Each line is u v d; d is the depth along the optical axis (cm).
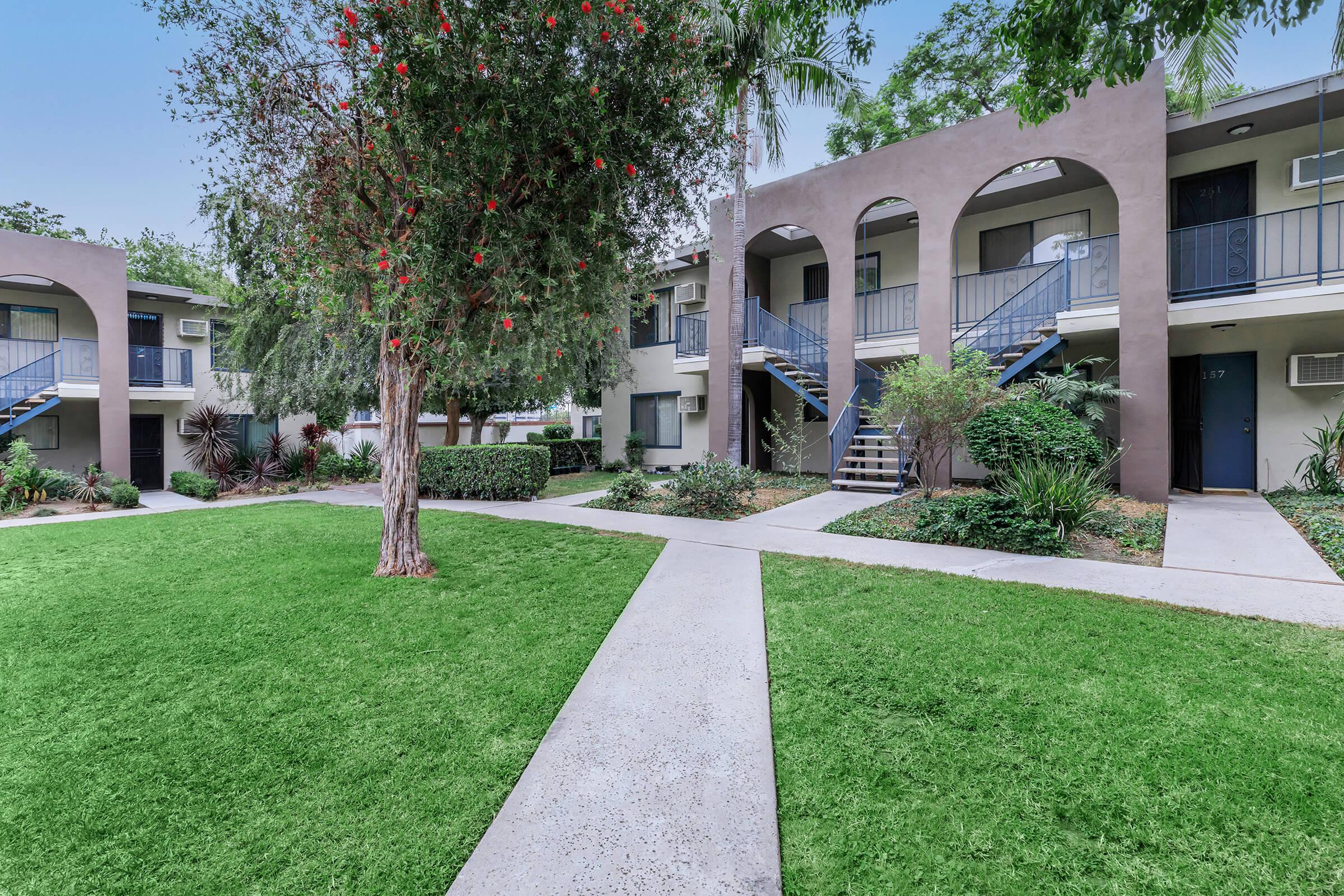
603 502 985
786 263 1463
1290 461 880
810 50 926
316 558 616
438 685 320
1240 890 174
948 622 388
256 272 1080
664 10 460
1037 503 596
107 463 1245
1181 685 295
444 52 404
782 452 1256
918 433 851
